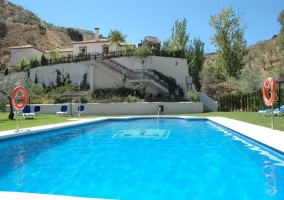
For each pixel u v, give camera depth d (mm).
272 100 9984
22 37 68562
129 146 9211
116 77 29250
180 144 9445
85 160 7113
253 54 57969
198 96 26562
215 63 39969
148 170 6027
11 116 17578
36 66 33031
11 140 9844
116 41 34438
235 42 37406
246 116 17562
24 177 5582
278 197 4277
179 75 30922
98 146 9258
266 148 7465
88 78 30516
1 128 11859
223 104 26453
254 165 6273
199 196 4379
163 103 23984
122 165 6523
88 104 23844
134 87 28297
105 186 4949
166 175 5609
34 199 3475
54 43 75062
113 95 26812
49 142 10109
